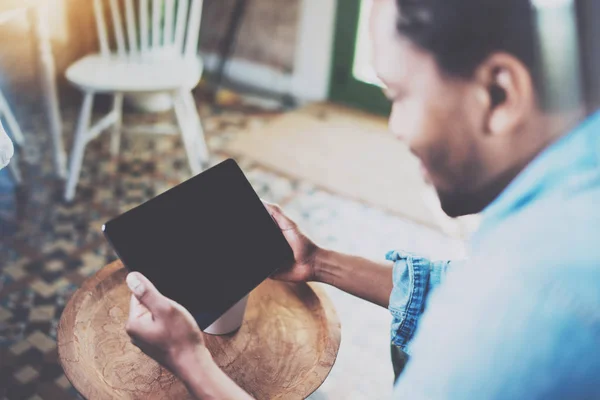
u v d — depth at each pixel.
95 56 2.27
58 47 2.76
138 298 0.70
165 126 2.78
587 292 0.43
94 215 2.10
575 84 0.44
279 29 3.21
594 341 0.43
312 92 3.36
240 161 2.59
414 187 2.51
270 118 3.09
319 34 3.15
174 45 2.33
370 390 1.48
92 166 2.41
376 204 2.36
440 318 0.55
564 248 0.44
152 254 0.81
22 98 2.82
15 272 1.78
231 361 0.90
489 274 0.50
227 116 3.05
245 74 3.42
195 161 2.30
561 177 0.46
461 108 0.49
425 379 0.52
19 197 2.14
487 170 0.51
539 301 0.45
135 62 2.23
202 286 0.84
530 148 0.48
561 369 0.44
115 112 2.33
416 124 0.53
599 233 0.43
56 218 2.05
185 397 0.83
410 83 0.52
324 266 0.98
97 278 1.02
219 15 3.29
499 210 0.51
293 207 2.29
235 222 0.90
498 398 0.47
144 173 2.40
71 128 2.70
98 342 0.90
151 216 0.83
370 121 3.16
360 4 2.98
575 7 0.41
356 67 3.20
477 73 0.47
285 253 0.94
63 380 1.43
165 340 0.68
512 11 0.43
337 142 2.88
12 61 2.77
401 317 0.87
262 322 0.99
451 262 0.89
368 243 2.10
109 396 0.80
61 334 0.88
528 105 0.46
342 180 2.52
